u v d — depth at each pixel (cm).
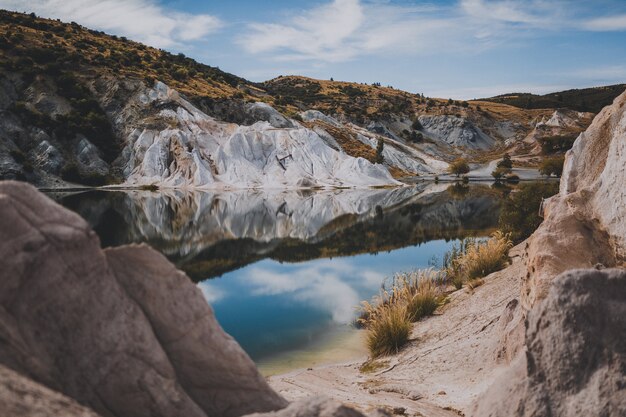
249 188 7138
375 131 13975
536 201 2531
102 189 6569
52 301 293
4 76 7450
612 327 409
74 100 7688
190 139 7738
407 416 683
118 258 341
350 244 2969
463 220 3856
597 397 387
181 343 349
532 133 15038
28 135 6900
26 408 218
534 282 763
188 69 10862
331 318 1544
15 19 10038
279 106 11131
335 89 19000
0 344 260
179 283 351
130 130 7800
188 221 3856
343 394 866
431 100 18200
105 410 302
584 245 743
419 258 2500
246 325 1487
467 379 866
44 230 299
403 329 1184
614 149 719
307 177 7644
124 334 317
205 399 356
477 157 13838
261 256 2623
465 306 1312
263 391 365
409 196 6072
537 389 415
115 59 9500
